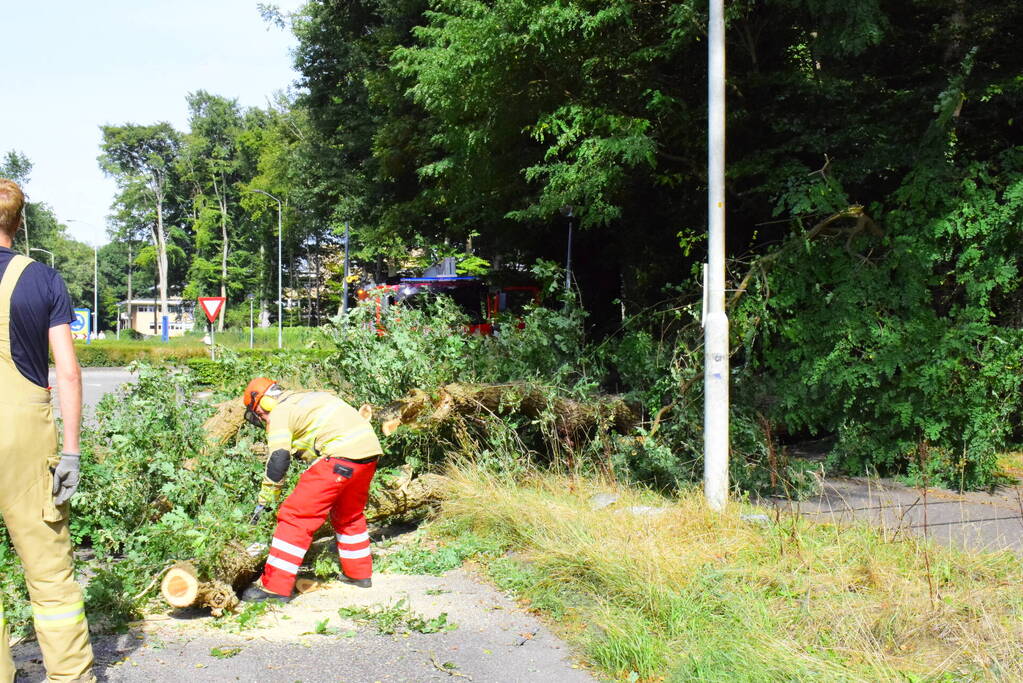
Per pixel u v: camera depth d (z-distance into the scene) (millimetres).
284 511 5039
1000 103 10555
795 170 11008
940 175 9086
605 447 7961
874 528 5895
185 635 4414
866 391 9266
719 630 4246
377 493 6406
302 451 5219
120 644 4246
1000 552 5539
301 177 36812
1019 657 3838
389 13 22859
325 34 28375
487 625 4645
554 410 8047
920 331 8898
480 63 13289
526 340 9211
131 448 6238
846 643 4059
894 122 10734
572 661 4152
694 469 7930
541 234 20984
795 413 9453
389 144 22750
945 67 11523
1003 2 11141
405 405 7059
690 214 14516
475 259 32156
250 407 5289
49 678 3518
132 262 101500
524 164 16109
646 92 12000
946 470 8727
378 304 8445
